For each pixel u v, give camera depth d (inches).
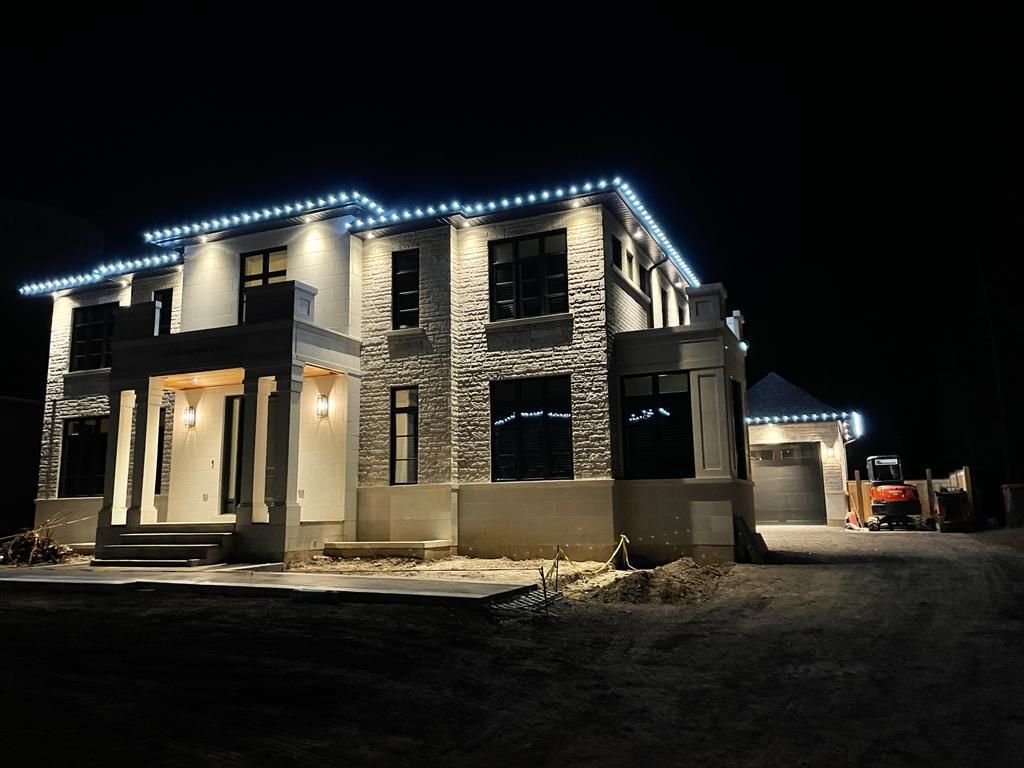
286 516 576.1
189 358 636.7
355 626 332.8
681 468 608.4
